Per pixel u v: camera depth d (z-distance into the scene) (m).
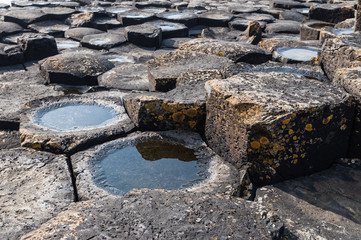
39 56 7.40
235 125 3.04
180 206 2.32
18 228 2.39
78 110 4.25
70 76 5.62
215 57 5.33
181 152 3.43
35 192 2.79
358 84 3.30
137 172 3.14
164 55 5.28
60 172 3.05
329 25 9.82
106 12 11.29
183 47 5.94
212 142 3.48
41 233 2.10
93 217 2.22
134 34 8.61
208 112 3.45
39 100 4.43
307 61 5.45
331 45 4.67
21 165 3.14
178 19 10.66
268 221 2.23
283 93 3.14
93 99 4.51
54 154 3.34
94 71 5.78
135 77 5.58
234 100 3.04
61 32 9.84
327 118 2.98
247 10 12.30
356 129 3.20
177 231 2.11
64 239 2.04
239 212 2.29
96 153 3.39
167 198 2.40
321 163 3.13
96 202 2.38
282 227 2.21
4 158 3.23
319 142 3.04
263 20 10.98
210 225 2.17
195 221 2.20
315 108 2.89
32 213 2.55
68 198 2.73
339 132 3.11
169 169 3.19
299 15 11.80
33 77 5.94
